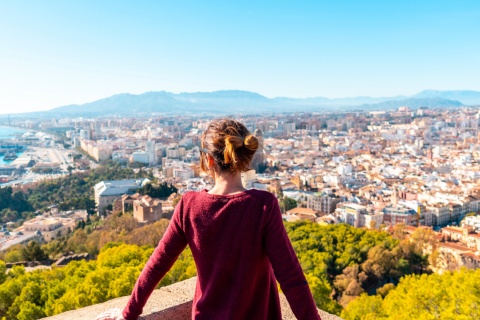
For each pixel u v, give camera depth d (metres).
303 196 178.88
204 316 4.88
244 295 4.76
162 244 5.26
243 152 4.95
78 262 60.00
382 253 79.81
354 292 69.38
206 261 4.91
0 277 55.34
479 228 120.88
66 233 149.88
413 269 89.50
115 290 36.75
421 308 32.03
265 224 4.76
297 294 4.65
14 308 43.56
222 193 5.01
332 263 78.88
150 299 7.18
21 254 96.44
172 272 44.53
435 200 159.12
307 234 91.38
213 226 4.80
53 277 53.03
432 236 106.44
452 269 87.88
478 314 26.61
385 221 140.50
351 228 96.81
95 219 171.38
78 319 6.53
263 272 4.96
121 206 176.25
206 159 5.18
